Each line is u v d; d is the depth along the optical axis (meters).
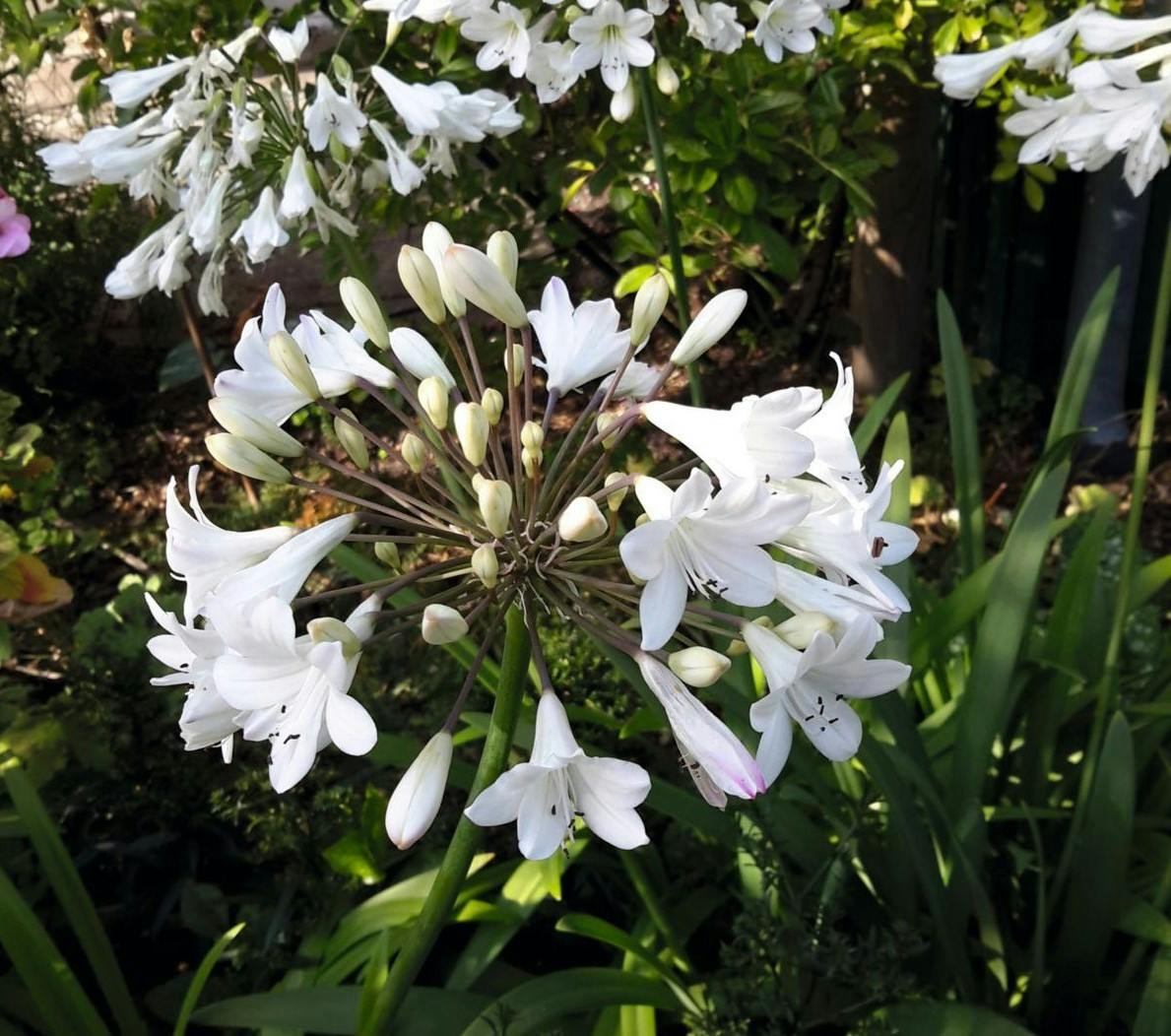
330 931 0.47
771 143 0.63
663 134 0.63
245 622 0.23
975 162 0.92
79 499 0.89
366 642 0.25
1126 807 0.38
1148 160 0.38
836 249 0.95
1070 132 0.39
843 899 0.44
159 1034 0.48
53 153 0.51
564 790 0.25
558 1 0.46
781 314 1.02
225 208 0.50
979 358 0.93
